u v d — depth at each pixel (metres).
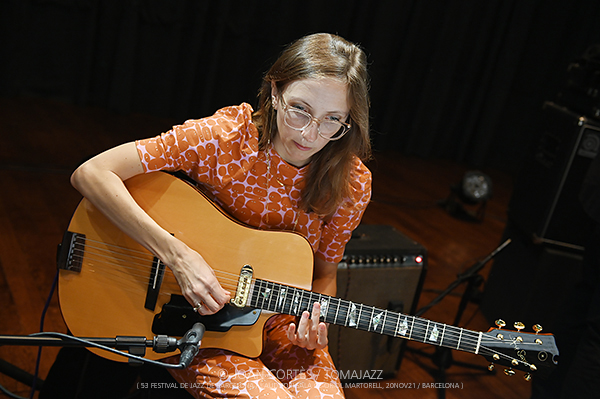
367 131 1.33
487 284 2.98
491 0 5.43
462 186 4.30
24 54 4.66
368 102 1.30
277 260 1.39
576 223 2.48
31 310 2.19
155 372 1.46
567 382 1.71
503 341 1.28
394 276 2.09
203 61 5.10
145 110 5.14
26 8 4.48
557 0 5.52
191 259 1.31
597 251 1.90
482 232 4.22
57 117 4.54
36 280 2.40
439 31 5.48
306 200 1.42
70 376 1.58
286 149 1.32
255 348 1.38
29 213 2.96
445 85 5.67
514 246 2.80
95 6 4.63
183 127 1.36
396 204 4.45
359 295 2.07
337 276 2.01
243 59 5.11
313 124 1.24
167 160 1.35
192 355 1.05
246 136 1.38
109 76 4.93
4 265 2.44
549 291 2.57
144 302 1.39
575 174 2.43
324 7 5.14
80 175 1.31
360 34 5.34
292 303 1.35
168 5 4.79
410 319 1.30
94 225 1.37
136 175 1.37
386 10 5.27
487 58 5.65
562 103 2.69
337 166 1.37
